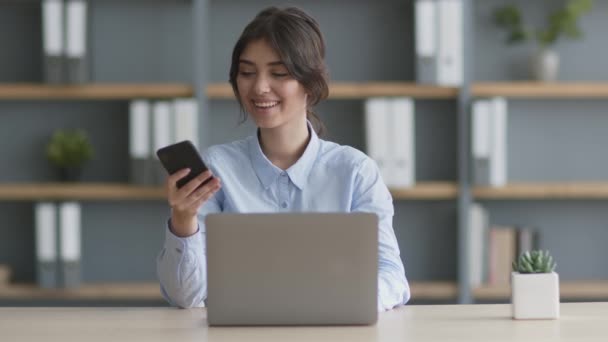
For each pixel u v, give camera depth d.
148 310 2.33
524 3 4.53
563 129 4.57
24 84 4.41
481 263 4.31
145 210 4.58
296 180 2.51
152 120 4.20
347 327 2.07
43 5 4.22
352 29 4.50
